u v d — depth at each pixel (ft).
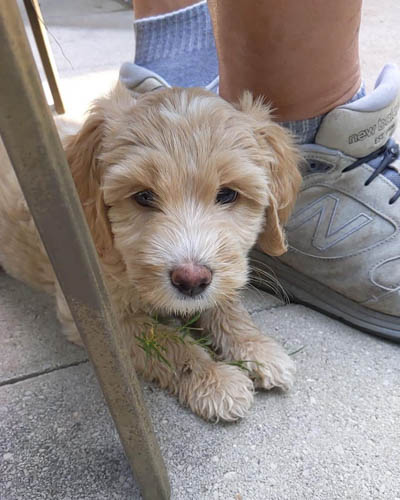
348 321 0.95
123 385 0.55
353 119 0.86
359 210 0.91
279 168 0.87
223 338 0.91
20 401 0.82
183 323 0.95
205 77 1.16
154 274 0.72
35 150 0.39
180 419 0.78
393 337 0.90
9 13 0.34
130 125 0.78
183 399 0.81
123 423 0.58
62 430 0.77
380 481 0.68
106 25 3.01
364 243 0.90
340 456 0.72
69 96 1.93
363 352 0.90
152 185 0.75
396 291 0.88
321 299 0.99
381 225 0.89
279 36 0.85
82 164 0.83
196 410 0.78
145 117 0.78
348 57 0.90
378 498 0.67
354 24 0.87
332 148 0.90
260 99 0.90
